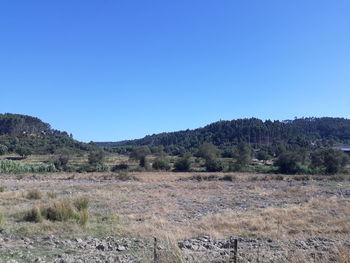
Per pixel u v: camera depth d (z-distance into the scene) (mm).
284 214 18312
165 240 9891
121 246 11633
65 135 160375
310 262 8672
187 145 156375
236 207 22250
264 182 44406
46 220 15336
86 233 13539
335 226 15555
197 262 8781
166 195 28219
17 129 151375
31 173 58688
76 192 29547
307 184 41469
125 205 22141
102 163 79688
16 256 10289
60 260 9945
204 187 36438
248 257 9820
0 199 22641
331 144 144500
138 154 91000
